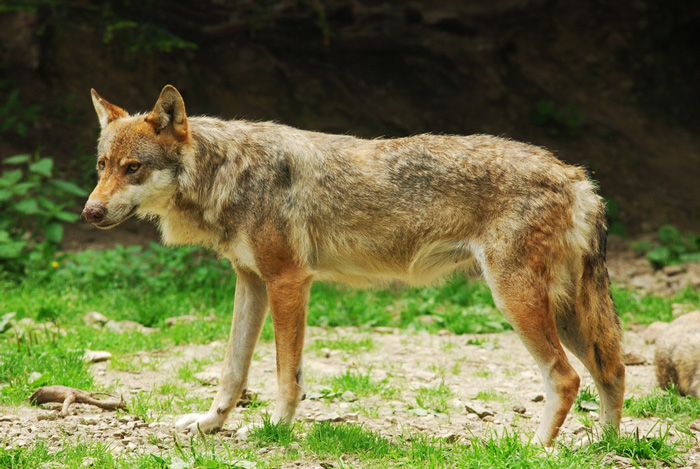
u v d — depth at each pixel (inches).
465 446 305.0
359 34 1099.3
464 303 639.1
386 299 641.0
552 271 310.5
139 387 392.8
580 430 341.1
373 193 322.3
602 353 316.2
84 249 767.7
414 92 1123.9
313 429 318.3
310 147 327.6
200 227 331.6
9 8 848.3
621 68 1254.3
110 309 547.8
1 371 377.7
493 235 310.0
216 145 324.8
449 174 317.7
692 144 1184.2
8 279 617.0
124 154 313.9
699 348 396.2
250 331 333.7
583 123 1160.2
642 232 983.0
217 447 304.0
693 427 347.6
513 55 1217.4
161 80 1015.0
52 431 310.5
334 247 327.3
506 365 472.7
